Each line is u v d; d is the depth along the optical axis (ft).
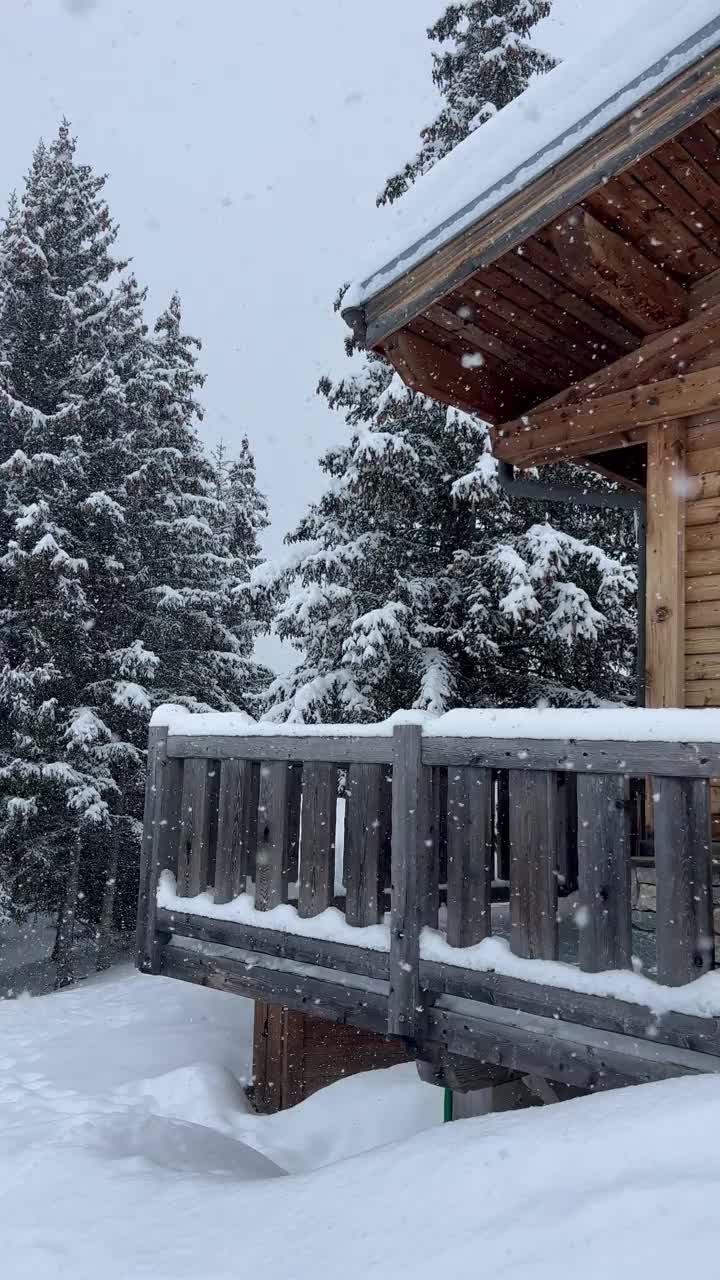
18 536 50.85
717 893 16.33
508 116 17.11
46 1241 9.96
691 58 13.94
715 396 17.52
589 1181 7.58
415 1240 7.66
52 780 50.03
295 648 46.24
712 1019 9.89
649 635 18.03
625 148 15.07
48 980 53.83
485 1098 16.74
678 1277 5.85
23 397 56.95
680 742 10.47
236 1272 8.11
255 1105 23.82
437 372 20.93
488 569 41.09
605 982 10.89
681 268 18.57
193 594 60.39
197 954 17.43
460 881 12.94
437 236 17.56
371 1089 20.31
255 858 17.65
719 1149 7.30
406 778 13.70
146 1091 21.34
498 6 48.85
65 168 61.57
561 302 19.43
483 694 42.60
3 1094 21.34
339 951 14.51
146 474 56.75
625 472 24.23
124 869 61.11
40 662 52.24
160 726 19.01
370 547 43.24
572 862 23.02
